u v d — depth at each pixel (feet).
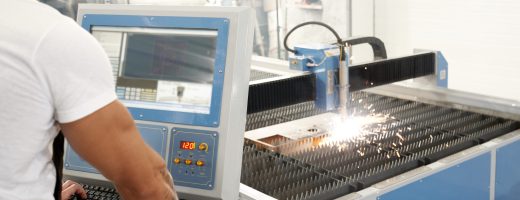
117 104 3.29
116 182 3.47
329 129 6.86
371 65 7.21
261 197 4.84
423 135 6.72
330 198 5.13
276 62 9.53
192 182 4.65
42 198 3.33
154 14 4.81
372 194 5.22
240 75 4.59
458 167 6.05
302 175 5.60
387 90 8.57
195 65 4.68
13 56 2.97
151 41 4.86
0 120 3.05
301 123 7.11
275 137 6.66
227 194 4.66
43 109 3.09
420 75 8.00
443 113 7.64
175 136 4.71
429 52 8.10
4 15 3.02
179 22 4.71
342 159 6.01
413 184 5.60
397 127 7.03
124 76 4.95
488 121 7.24
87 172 5.03
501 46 12.41
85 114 3.12
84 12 5.10
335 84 6.57
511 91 12.44
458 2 12.97
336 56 6.50
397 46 14.49
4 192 3.17
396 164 5.81
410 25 14.07
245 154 6.17
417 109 7.83
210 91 4.61
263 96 6.29
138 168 3.42
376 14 14.65
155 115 4.78
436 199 5.93
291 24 15.34
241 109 4.66
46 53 3.00
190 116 4.65
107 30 5.02
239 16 4.54
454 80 13.51
